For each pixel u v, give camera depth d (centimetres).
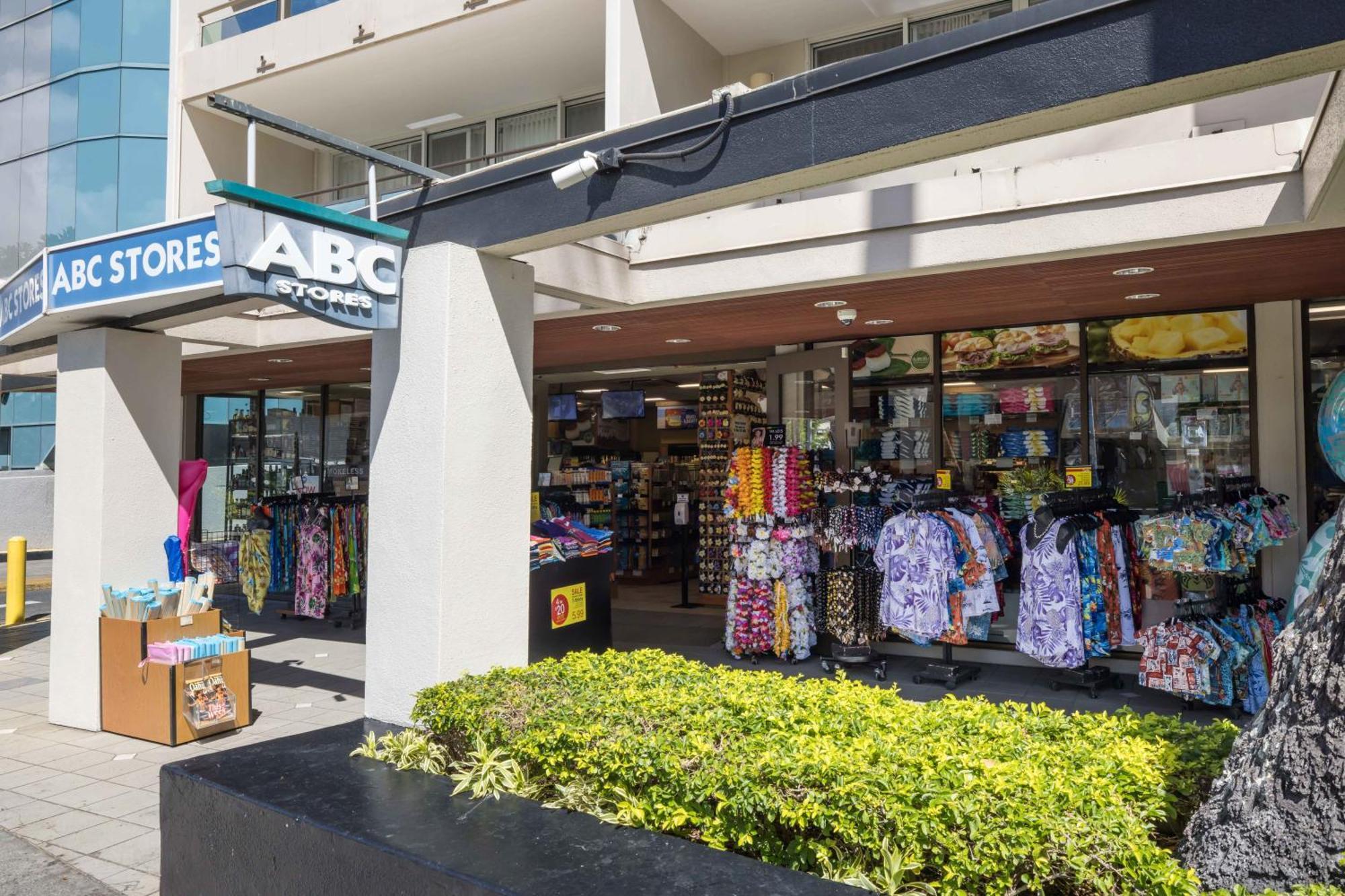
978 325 741
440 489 402
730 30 723
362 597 999
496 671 387
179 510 629
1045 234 465
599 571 540
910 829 231
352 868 270
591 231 390
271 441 1348
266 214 362
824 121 312
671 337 801
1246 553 577
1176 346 682
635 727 306
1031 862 222
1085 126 280
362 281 404
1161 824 258
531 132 930
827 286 550
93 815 452
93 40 1585
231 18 959
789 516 764
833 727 298
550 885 233
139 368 594
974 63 280
